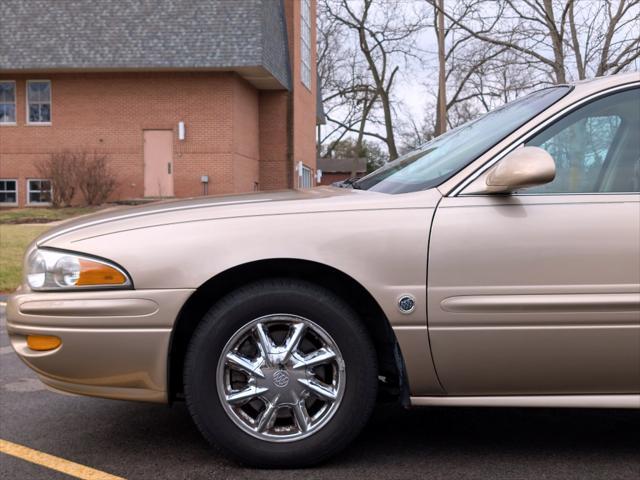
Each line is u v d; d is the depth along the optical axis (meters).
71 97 23.72
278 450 3.10
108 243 3.09
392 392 3.39
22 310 3.11
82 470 3.22
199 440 3.60
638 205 3.04
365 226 3.06
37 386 4.75
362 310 3.31
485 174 3.13
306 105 30.28
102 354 3.04
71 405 4.29
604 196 3.07
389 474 3.11
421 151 3.85
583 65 10.09
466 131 3.67
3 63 22.89
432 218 3.06
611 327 2.99
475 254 3.01
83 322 3.04
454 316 3.01
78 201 23.69
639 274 2.99
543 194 3.09
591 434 3.66
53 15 23.23
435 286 3.01
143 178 23.72
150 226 3.13
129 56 22.78
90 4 23.25
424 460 3.29
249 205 3.20
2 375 5.05
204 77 23.38
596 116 3.19
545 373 3.04
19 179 24.11
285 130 27.03
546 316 2.99
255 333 3.09
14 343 3.20
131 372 3.06
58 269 3.09
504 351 3.02
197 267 3.04
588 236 3.00
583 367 3.03
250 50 22.53
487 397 3.12
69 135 23.84
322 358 3.09
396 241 3.04
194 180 23.55
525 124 3.18
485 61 11.40
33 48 23.00
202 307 3.27
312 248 3.04
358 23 23.14
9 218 19.91
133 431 3.78
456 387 3.10
